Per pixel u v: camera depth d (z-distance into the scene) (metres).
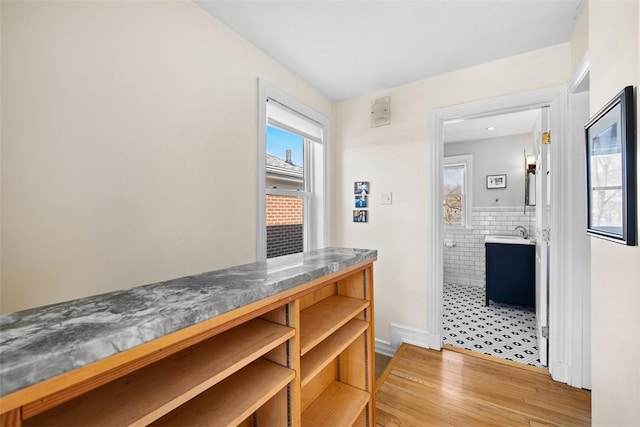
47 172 1.02
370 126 2.74
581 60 1.60
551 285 2.00
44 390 0.43
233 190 1.78
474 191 4.60
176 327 0.60
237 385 0.85
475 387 1.90
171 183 1.43
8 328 0.53
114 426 0.53
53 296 1.03
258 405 0.78
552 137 1.98
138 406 0.59
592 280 1.16
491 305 3.68
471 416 1.64
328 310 1.30
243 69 1.86
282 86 2.21
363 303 1.39
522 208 4.26
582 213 1.85
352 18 1.68
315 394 1.37
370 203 2.74
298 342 0.93
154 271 1.36
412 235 2.52
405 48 1.99
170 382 0.67
